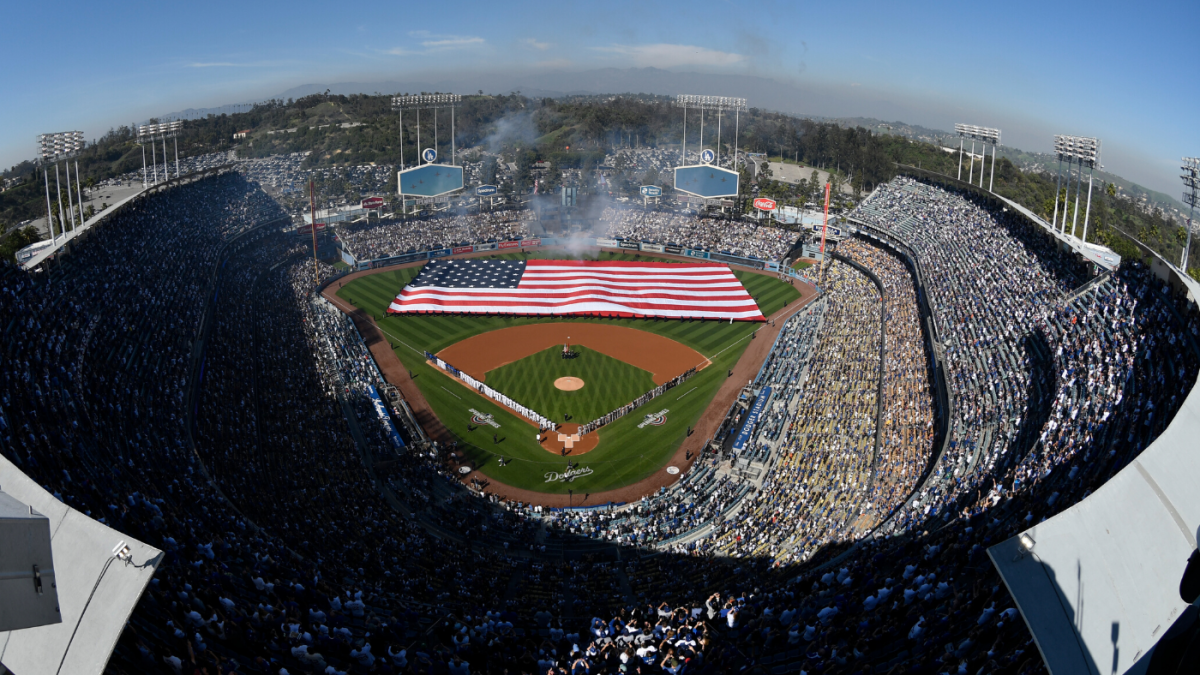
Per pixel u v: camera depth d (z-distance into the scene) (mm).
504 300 99625
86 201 131875
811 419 62094
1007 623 22688
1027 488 35031
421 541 46688
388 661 27484
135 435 47906
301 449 56906
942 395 56500
